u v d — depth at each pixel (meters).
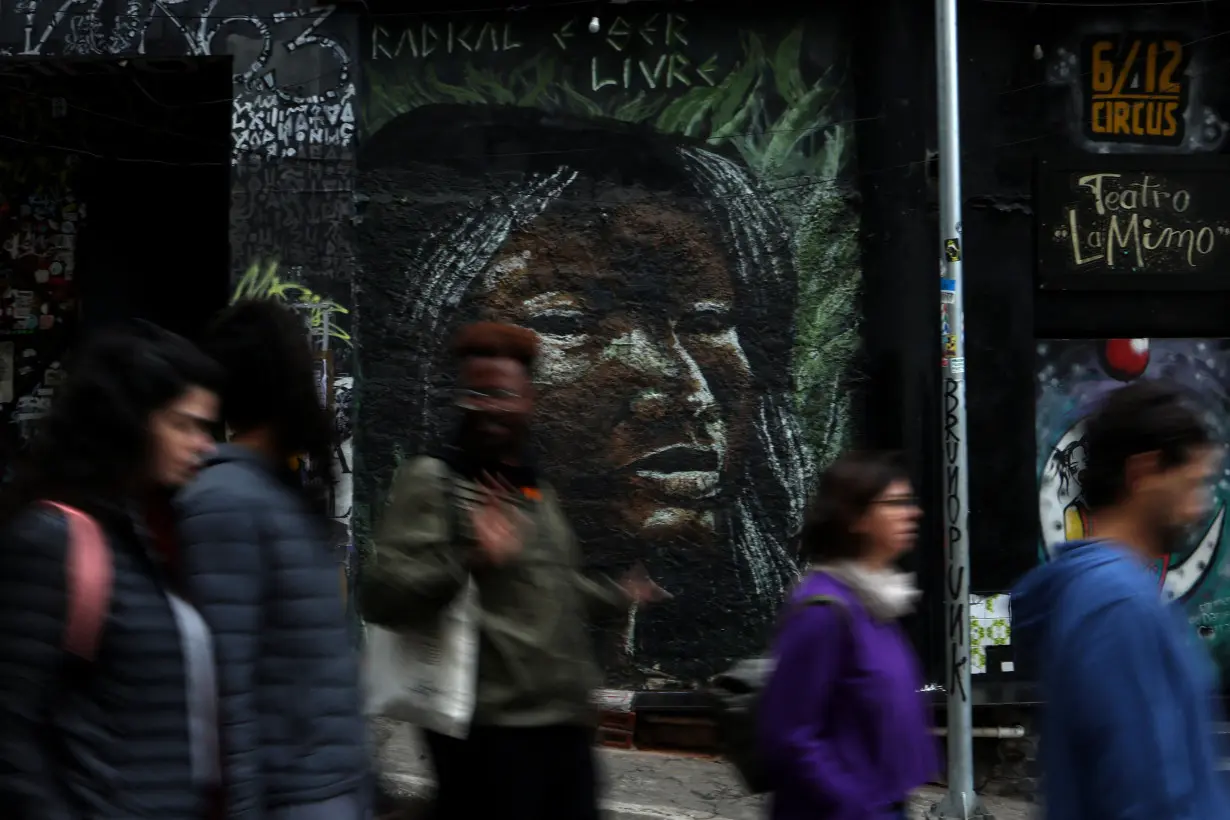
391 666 3.24
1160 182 7.45
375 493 7.39
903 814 2.66
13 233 9.16
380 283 7.46
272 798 2.31
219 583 2.24
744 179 7.48
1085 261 7.39
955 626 6.01
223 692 2.21
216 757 2.20
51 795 2.00
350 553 7.34
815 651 2.60
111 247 9.20
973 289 7.31
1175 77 7.51
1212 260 7.49
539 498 3.42
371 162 7.50
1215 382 7.52
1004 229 7.35
